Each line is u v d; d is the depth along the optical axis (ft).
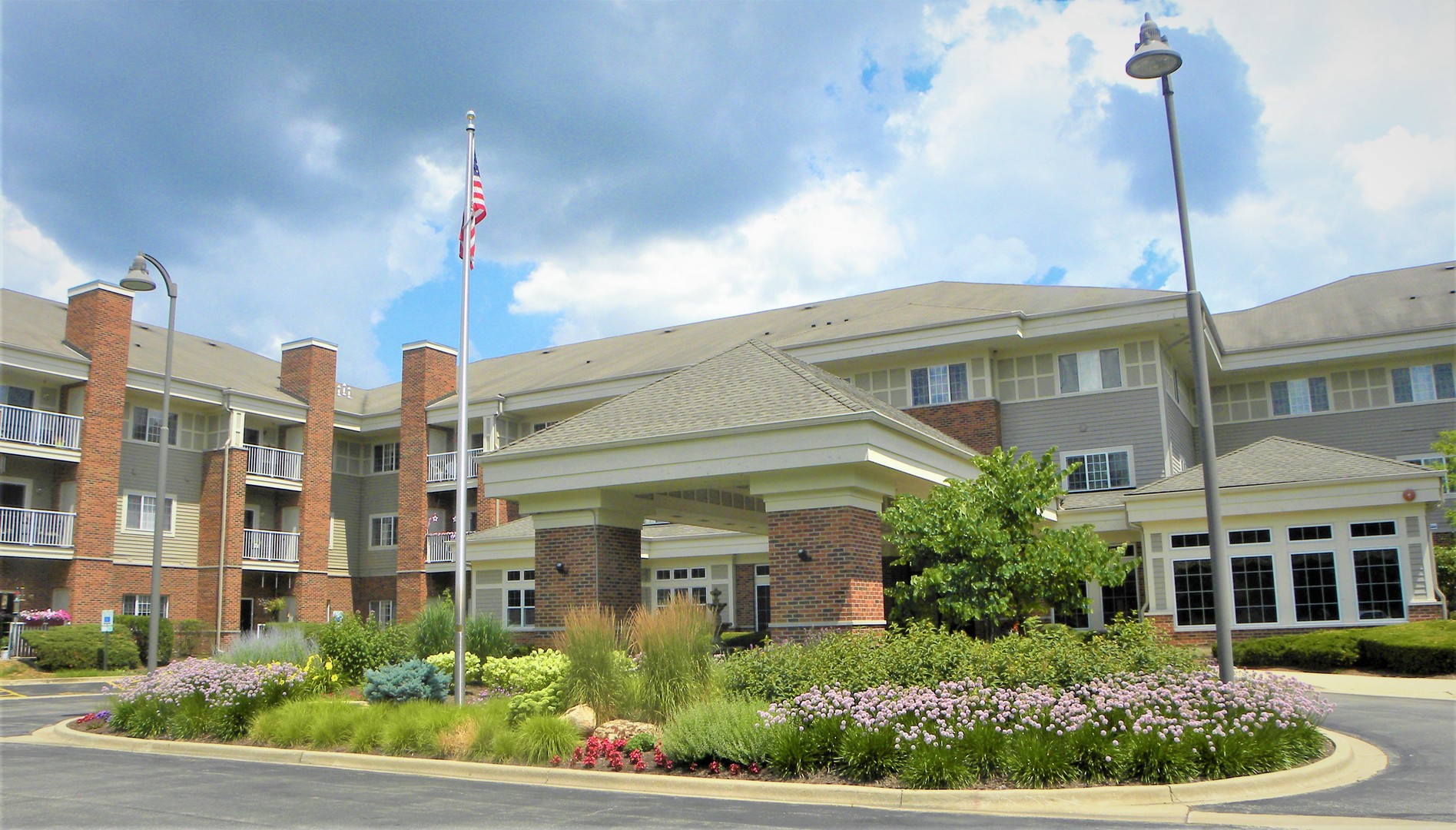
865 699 39.91
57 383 118.01
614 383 124.06
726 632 112.47
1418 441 108.37
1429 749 42.39
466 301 57.21
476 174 59.52
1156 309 99.40
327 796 35.60
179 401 129.18
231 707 51.11
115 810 33.24
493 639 69.21
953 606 57.06
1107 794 33.35
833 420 55.62
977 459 62.54
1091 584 98.73
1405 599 78.02
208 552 129.39
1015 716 37.88
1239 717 38.47
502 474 66.18
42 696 81.41
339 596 147.54
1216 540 43.78
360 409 158.30
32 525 109.91
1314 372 115.24
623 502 66.49
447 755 43.14
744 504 78.79
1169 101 48.24
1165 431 102.12
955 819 30.91
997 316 104.99
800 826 29.86
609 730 43.37
